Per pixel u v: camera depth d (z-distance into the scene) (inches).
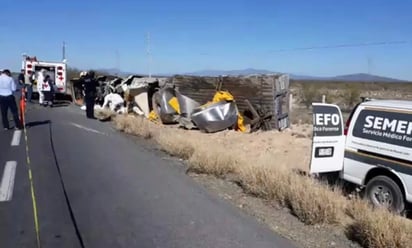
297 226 265.1
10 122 733.9
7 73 636.7
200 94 893.8
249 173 352.5
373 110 340.5
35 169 383.2
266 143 632.4
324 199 283.7
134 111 954.1
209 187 347.6
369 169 336.2
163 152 507.2
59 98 1366.9
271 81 759.7
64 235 232.2
